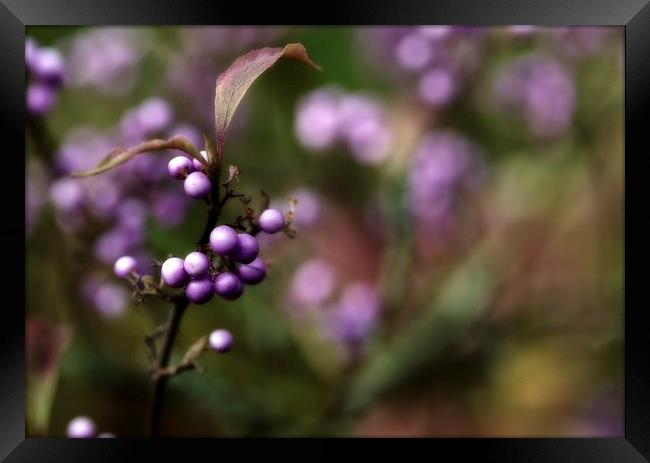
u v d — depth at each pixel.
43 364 0.32
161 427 0.38
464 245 0.47
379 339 0.42
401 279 0.43
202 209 0.42
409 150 0.46
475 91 0.46
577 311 0.46
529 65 0.46
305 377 0.42
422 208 0.45
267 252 0.43
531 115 0.48
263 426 0.39
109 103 0.45
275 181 0.47
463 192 0.47
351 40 0.49
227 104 0.24
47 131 0.35
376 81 0.49
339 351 0.42
